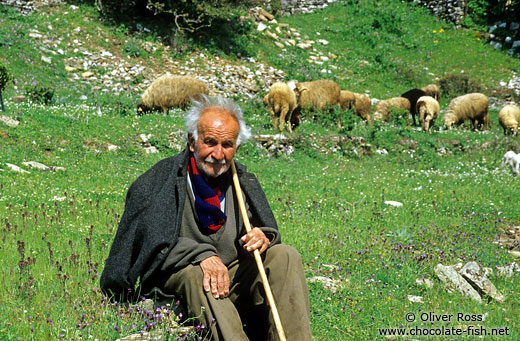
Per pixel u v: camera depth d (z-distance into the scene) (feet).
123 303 13.51
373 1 126.31
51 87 63.93
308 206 34.71
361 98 69.56
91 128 48.62
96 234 22.61
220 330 11.24
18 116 46.09
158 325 12.32
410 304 18.21
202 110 12.50
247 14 108.27
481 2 122.11
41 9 84.17
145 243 12.11
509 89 100.78
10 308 13.37
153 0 90.94
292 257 11.84
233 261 12.78
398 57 108.06
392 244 25.94
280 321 11.21
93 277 16.14
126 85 73.00
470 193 44.42
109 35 83.87
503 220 35.86
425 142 62.85
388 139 62.13
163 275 12.56
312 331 14.65
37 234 21.34
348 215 33.35
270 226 12.76
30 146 41.60
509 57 110.93
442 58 109.70
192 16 93.15
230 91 80.33
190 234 12.64
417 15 123.65
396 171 53.72
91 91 67.10
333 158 56.34
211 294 11.56
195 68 84.53
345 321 15.42
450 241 28.12
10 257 17.66
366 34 113.60
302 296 11.52
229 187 12.98
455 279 20.86
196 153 12.45
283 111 56.34
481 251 26.94
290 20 117.29
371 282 19.90
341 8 123.65
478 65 108.17
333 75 96.94
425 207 38.06
